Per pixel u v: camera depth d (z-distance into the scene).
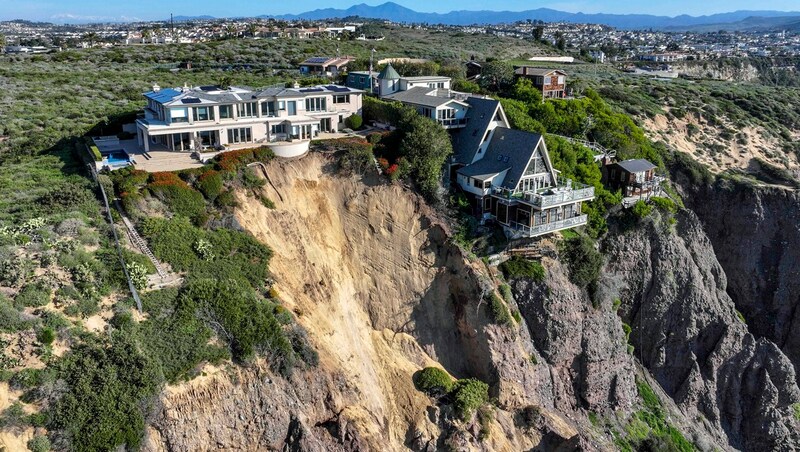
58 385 31.50
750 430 63.72
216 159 50.81
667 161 80.56
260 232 47.97
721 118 99.75
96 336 34.09
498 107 60.31
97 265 37.94
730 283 78.38
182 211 46.06
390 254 52.28
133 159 52.84
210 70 103.69
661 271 64.31
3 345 31.31
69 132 65.94
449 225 53.38
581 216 57.28
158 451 33.12
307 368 40.19
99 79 91.12
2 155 59.66
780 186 80.31
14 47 170.00
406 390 47.19
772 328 76.19
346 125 65.38
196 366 35.62
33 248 37.81
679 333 64.81
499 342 50.91
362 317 50.56
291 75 100.19
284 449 37.53
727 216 78.75
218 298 38.78
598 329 57.00
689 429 59.47
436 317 52.41
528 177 55.47
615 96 99.38
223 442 35.44
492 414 48.34
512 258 55.12
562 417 53.22
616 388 57.19
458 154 60.00
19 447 29.34
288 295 44.31
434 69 90.06
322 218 51.81
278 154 52.59
